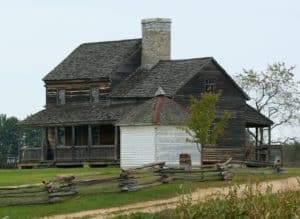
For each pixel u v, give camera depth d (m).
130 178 44.72
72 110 78.62
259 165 59.59
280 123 99.69
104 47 82.56
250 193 31.23
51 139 79.31
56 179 43.38
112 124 73.94
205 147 72.06
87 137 78.00
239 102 75.62
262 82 100.19
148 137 63.44
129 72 79.19
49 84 81.69
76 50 84.12
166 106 64.25
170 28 79.75
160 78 74.88
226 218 30.70
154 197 43.22
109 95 76.12
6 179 53.88
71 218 36.66
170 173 47.91
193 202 36.12
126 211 38.00
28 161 78.56
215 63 74.56
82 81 79.62
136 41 80.69
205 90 73.94
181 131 63.16
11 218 36.62
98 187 43.59
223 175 50.22
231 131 74.50
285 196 31.19
